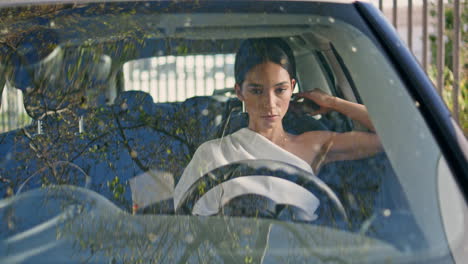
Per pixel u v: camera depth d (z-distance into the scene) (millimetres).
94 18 1619
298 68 1634
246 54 1604
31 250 1213
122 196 1436
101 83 1609
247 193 1440
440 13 4898
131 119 1584
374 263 1145
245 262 1174
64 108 1597
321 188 1423
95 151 1537
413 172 1325
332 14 1621
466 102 5016
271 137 1561
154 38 1600
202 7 1621
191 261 1181
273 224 1306
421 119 1374
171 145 1549
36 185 1447
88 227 1290
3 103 1607
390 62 1505
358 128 1513
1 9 1677
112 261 1179
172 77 1604
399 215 1271
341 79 1601
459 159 1286
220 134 1557
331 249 1194
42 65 1614
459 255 1143
